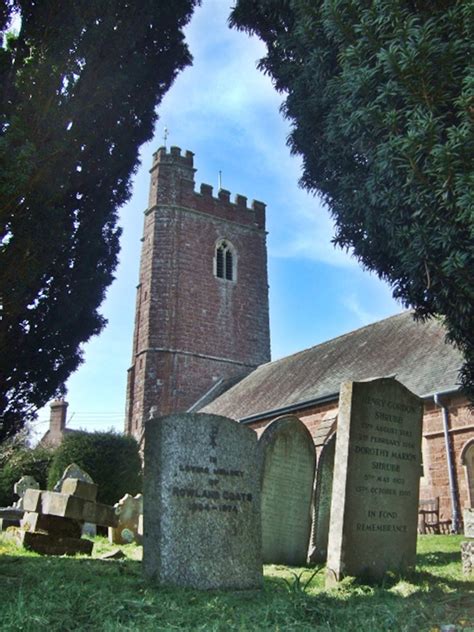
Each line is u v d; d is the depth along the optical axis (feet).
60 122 23.31
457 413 56.18
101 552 33.91
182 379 108.68
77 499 32.55
